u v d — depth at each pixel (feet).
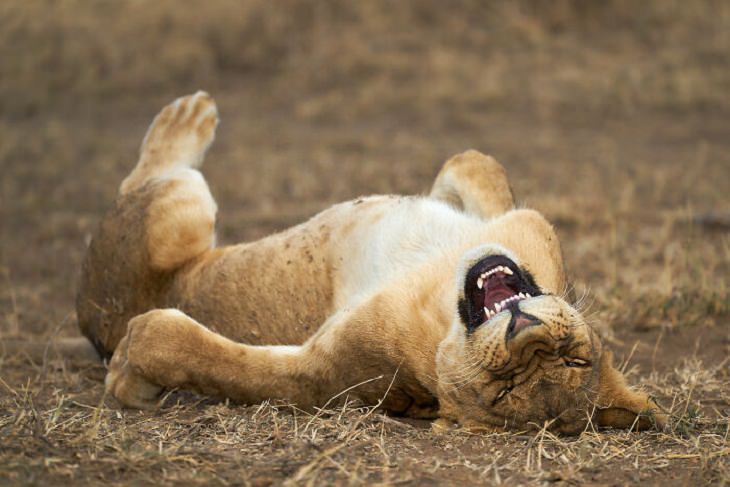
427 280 27.84
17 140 84.43
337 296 31.07
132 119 93.61
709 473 23.17
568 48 102.06
